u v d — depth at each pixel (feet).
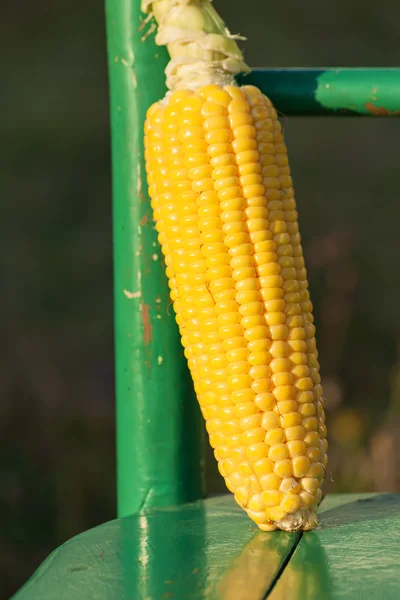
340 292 6.33
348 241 6.43
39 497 5.43
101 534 2.69
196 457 2.93
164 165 2.68
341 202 8.74
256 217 2.65
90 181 9.23
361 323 7.09
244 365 2.62
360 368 6.41
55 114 9.89
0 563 4.95
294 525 2.64
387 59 10.61
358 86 2.88
